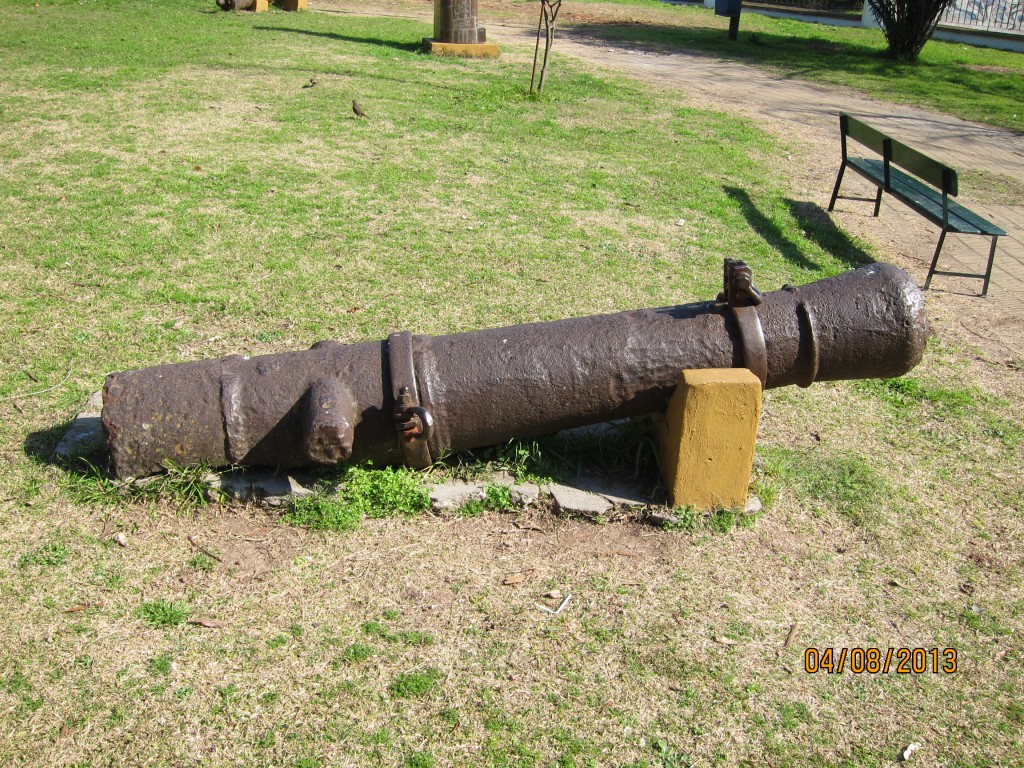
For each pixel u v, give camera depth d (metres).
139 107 10.65
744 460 3.96
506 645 3.37
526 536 3.95
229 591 3.57
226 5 18.39
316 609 3.50
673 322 4.02
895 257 7.70
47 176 8.23
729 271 3.96
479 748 2.95
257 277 6.40
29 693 3.08
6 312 5.70
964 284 7.31
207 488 3.98
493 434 4.03
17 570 3.61
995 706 3.23
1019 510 4.33
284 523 3.95
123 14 17.33
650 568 3.79
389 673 3.23
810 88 14.70
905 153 7.53
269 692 3.13
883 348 3.99
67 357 5.21
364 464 4.14
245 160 8.93
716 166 9.79
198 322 5.71
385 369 3.94
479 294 6.29
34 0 18.27
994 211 9.10
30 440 4.41
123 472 3.92
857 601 3.69
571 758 2.93
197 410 3.87
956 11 21.64
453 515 4.04
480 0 25.17
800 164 10.23
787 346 3.97
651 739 3.02
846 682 3.30
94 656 3.24
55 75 11.99
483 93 12.22
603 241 7.44
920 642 3.50
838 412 5.15
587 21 21.62
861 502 4.30
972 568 3.92
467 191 8.44
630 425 4.32
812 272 7.08
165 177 8.33
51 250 6.65
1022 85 15.78
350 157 9.21
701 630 3.49
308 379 3.91
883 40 20.70
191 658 3.26
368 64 13.75
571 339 3.98
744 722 3.11
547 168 9.30
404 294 6.23
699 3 27.20
